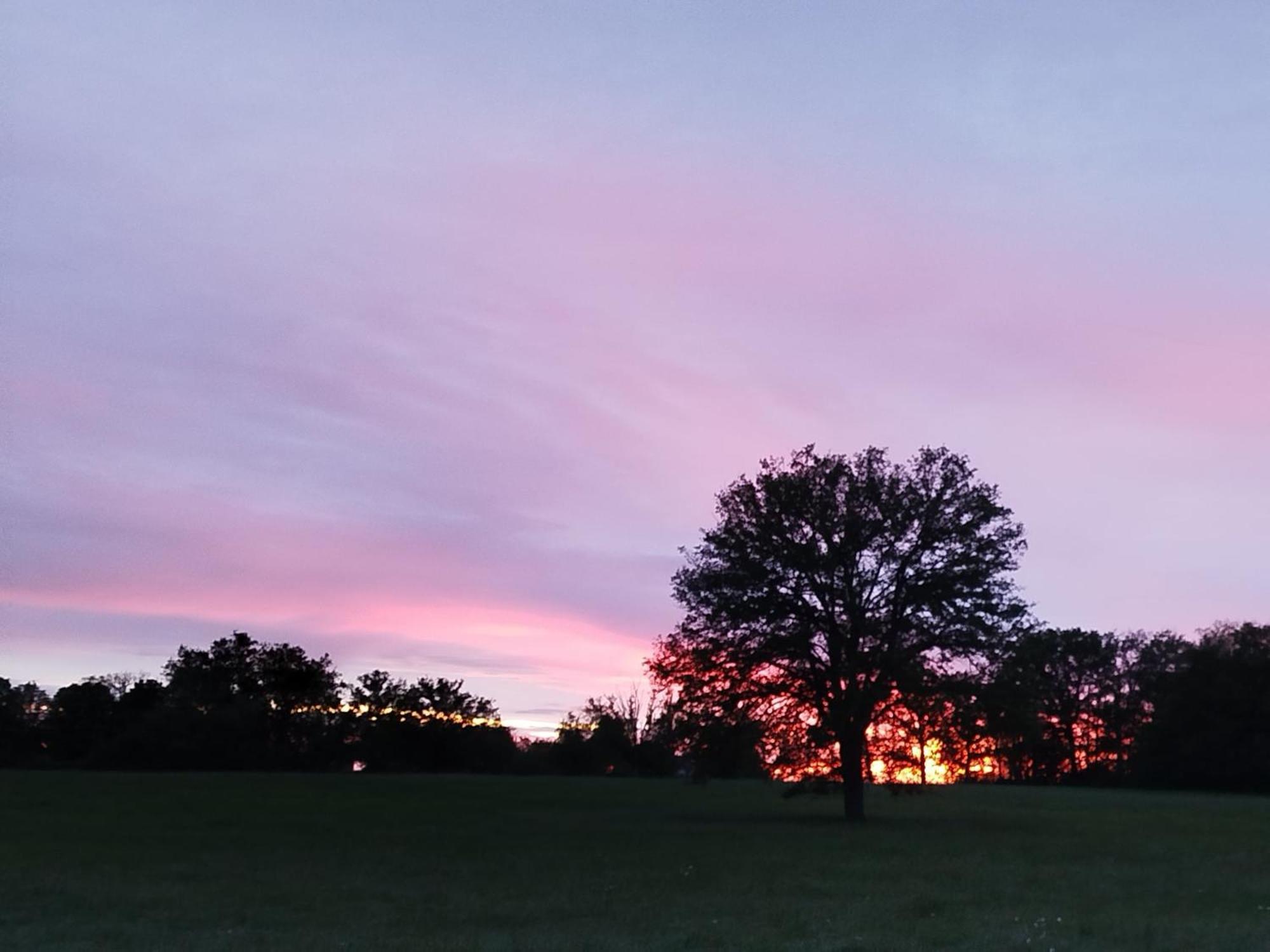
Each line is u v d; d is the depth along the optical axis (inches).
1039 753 5610.2
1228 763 4488.2
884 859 1466.5
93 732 5452.8
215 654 5644.7
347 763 5433.1
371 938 811.4
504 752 5477.4
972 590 2073.1
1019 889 1138.7
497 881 1184.2
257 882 1163.3
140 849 1534.2
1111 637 5792.3
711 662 2150.6
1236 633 4810.5
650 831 1982.0
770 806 2881.4
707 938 812.6
